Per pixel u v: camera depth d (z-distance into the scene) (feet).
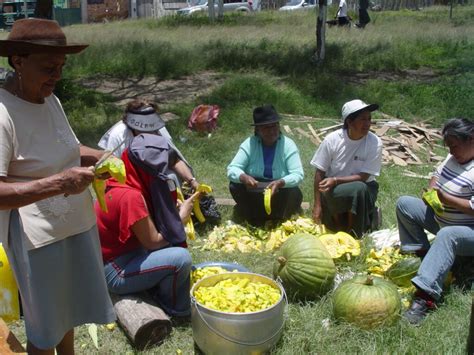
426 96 25.98
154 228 8.85
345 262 11.14
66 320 6.77
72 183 5.83
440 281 9.32
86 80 30.99
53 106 6.51
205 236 12.96
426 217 10.78
